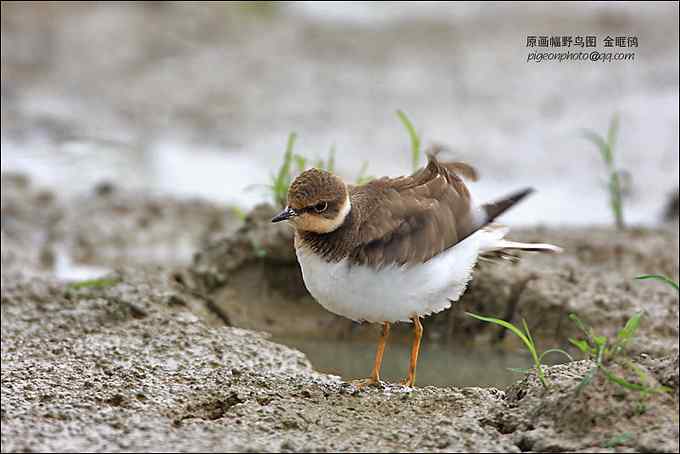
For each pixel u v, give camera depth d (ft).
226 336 34.53
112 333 34.86
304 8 78.13
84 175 57.06
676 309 38.52
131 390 27.35
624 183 53.52
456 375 34.65
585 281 40.50
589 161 55.88
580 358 36.50
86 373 29.60
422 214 26.45
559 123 59.93
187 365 31.68
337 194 26.48
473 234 27.17
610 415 22.81
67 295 38.96
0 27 74.64
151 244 49.39
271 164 57.62
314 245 26.84
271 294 40.57
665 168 54.85
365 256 26.09
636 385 22.81
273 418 24.70
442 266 26.37
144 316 37.11
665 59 66.03
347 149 57.98
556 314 38.70
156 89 67.46
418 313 27.09
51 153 59.88
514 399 26.12
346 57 70.49
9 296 39.09
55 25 75.61
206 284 40.57
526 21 72.95
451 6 76.79
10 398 26.27
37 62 70.74
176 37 74.23
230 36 74.54
